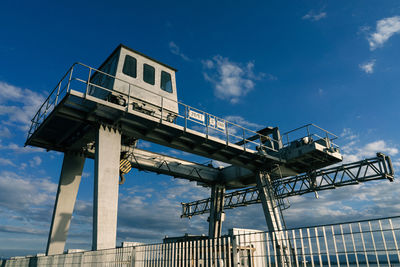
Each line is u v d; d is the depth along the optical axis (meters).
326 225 6.97
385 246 6.05
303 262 7.09
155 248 10.45
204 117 21.25
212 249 8.80
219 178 30.25
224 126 22.28
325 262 6.77
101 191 16.05
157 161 25.38
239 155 23.91
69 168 21.09
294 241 7.38
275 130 27.05
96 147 17.19
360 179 23.09
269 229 23.73
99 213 15.56
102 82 20.70
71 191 20.70
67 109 16.52
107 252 12.35
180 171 27.11
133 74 20.00
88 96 15.72
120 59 19.81
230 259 8.41
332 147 24.27
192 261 9.20
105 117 17.61
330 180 25.25
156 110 20.28
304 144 24.25
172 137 20.64
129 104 18.73
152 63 21.52
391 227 6.05
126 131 18.58
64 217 19.97
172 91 21.77
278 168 25.81
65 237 19.70
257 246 8.04
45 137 20.39
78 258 14.16
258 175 25.89
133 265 10.87
